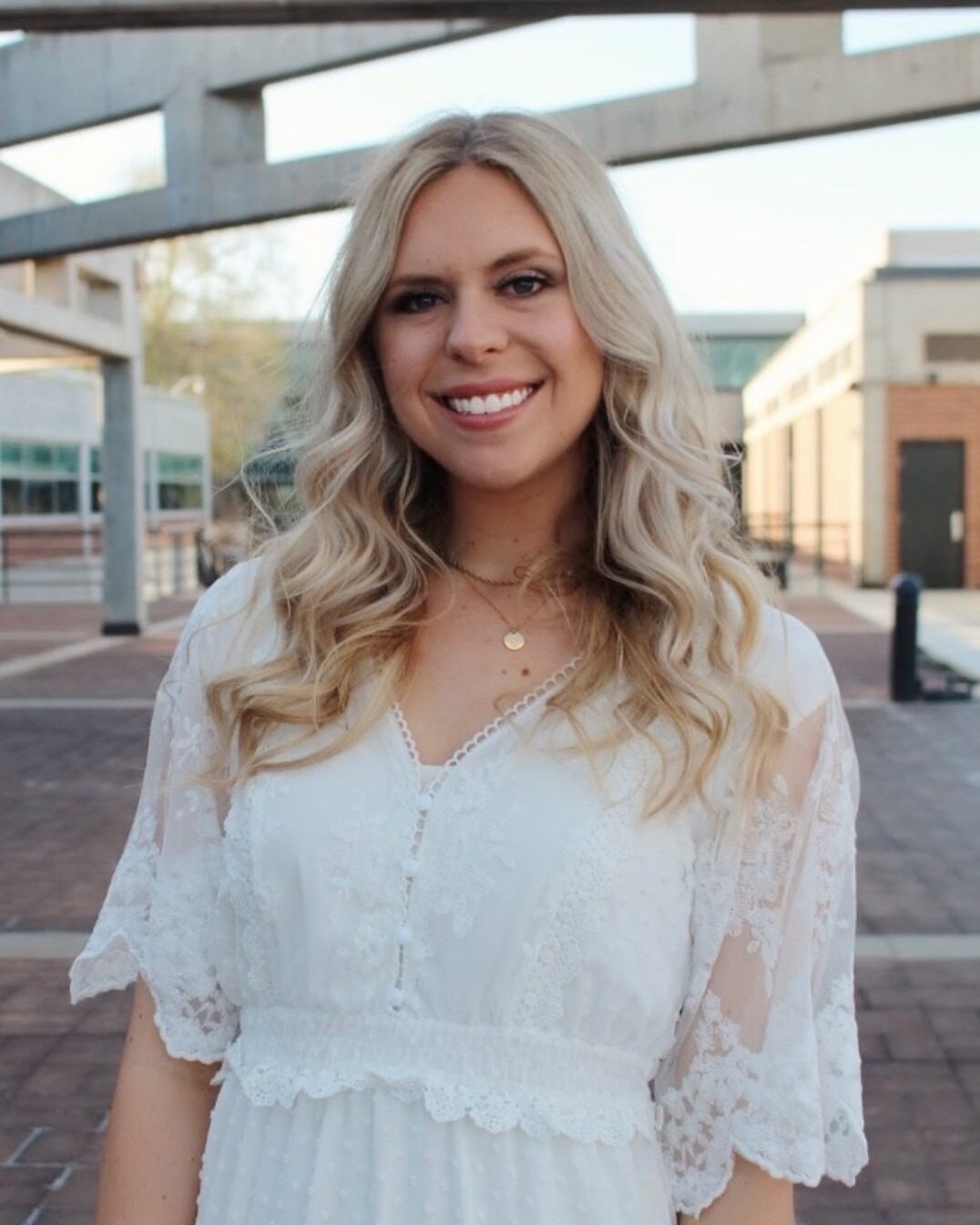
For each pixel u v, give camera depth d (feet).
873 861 22.29
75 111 32.45
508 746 4.53
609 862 4.36
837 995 4.76
